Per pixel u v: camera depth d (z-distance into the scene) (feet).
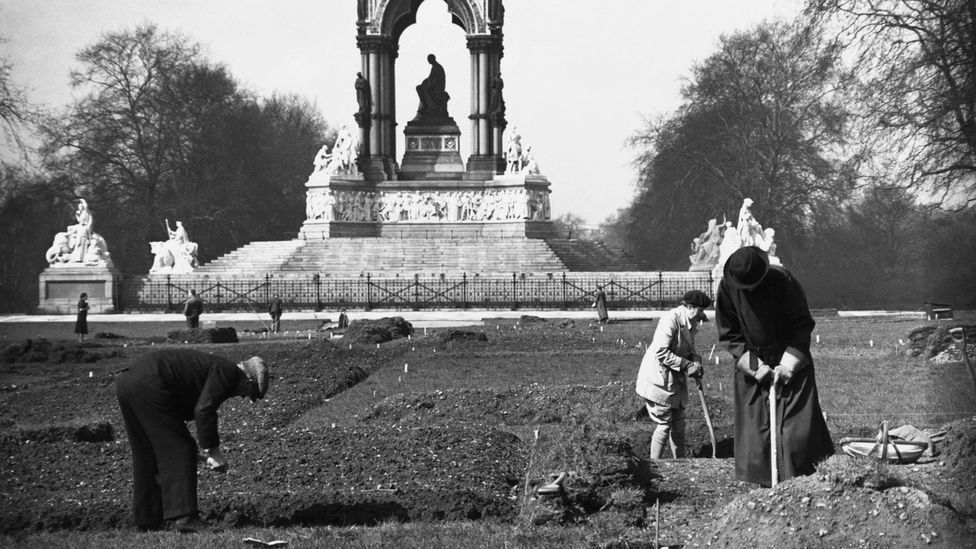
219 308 236.84
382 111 277.23
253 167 386.11
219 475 54.95
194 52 364.99
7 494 51.55
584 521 44.47
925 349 105.81
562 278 238.48
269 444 62.54
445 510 48.80
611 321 191.62
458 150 277.85
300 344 139.33
